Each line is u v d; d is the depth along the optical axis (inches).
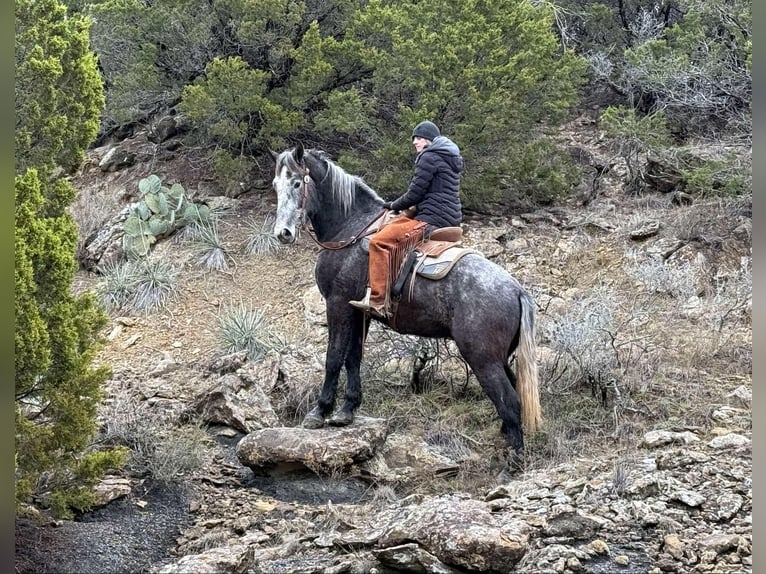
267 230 427.8
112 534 211.0
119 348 362.6
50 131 223.0
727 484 220.5
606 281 381.7
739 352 324.2
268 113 434.6
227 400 285.9
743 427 265.0
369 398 306.8
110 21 470.3
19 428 197.0
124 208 456.8
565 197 462.0
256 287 400.5
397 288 254.8
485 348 249.3
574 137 528.7
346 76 469.7
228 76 425.1
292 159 262.8
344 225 272.8
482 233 416.8
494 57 435.5
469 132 419.2
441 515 193.5
